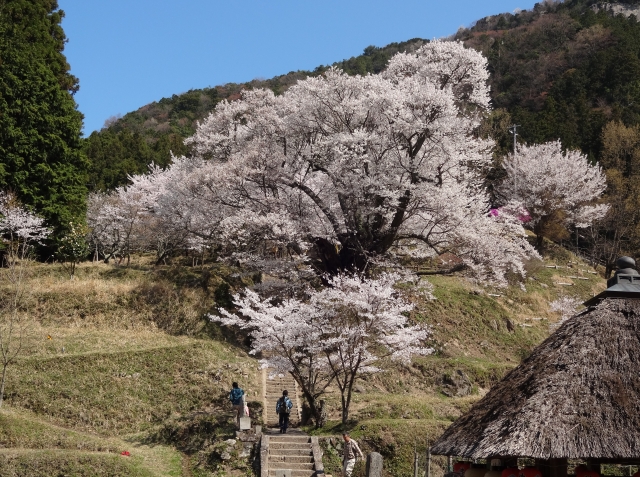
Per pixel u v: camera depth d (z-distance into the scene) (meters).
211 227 30.66
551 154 47.09
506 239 29.80
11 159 33.47
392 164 26.81
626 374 9.16
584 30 81.50
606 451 8.48
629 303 9.91
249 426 20.55
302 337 21.58
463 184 29.09
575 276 41.84
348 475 17.98
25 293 28.61
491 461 10.27
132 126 81.81
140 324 28.31
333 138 26.70
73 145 36.50
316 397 21.97
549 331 34.28
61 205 34.91
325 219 29.23
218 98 92.12
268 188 29.25
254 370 26.11
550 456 8.49
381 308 21.72
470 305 33.72
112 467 18.33
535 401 9.02
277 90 92.06
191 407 23.41
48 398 22.62
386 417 22.28
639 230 44.69
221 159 32.38
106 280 31.55
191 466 19.83
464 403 24.03
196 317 28.77
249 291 23.78
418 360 28.00
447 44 29.66
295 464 19.08
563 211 44.69
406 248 31.70
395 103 26.31
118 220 39.25
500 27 106.81
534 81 76.62
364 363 23.14
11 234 30.50
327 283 28.28
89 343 26.09
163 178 38.44
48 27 41.06
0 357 24.02
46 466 18.05
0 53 35.62
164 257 41.03
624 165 52.38
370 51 113.06
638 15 97.75
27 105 34.50
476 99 30.91
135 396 23.48
